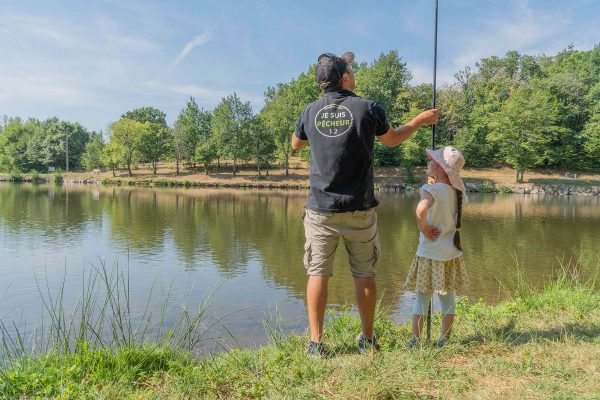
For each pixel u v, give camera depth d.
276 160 64.06
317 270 3.06
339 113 2.92
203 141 62.59
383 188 47.78
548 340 3.23
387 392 2.37
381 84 58.88
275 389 2.51
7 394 2.62
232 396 2.53
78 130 77.44
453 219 3.33
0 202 30.25
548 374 2.59
